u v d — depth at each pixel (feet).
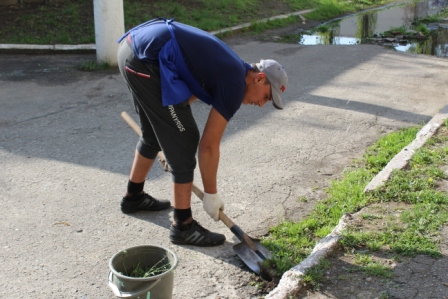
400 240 11.86
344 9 51.98
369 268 10.92
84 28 33.71
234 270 11.69
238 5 43.96
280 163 17.21
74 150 17.81
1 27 32.81
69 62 28.78
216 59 10.77
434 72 28.37
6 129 19.47
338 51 33.09
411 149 16.83
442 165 15.70
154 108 11.33
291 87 25.44
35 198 14.57
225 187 15.48
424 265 11.05
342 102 23.29
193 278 11.36
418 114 21.85
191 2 41.81
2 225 13.17
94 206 14.24
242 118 21.15
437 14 51.49
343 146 18.67
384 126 20.54
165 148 11.73
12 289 10.80
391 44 37.40
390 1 59.88
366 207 13.56
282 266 11.19
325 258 11.27
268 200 14.82
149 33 11.12
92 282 11.16
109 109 21.90
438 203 13.52
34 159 17.02
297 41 37.04
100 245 12.49
